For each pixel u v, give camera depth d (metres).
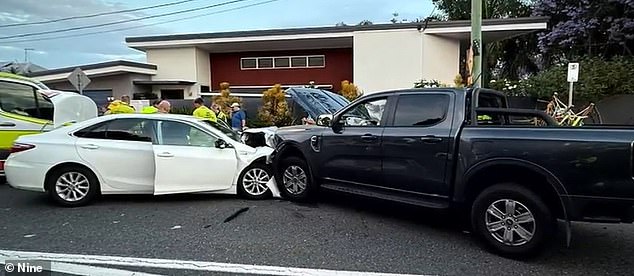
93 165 6.75
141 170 6.85
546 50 20.22
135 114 7.12
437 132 5.14
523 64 24.81
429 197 5.28
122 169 6.82
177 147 6.89
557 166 4.19
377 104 5.99
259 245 4.91
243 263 4.36
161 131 6.97
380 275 4.07
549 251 4.74
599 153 3.99
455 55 19.34
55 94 9.27
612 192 3.94
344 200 7.11
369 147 5.86
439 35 18.38
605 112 15.99
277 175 7.17
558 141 4.21
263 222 5.83
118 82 20.91
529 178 4.49
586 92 15.45
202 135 7.05
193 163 6.87
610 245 4.93
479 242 5.04
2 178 9.02
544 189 4.45
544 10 19.92
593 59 17.31
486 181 4.83
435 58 18.48
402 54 18.39
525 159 4.38
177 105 16.58
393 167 5.59
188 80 21.45
